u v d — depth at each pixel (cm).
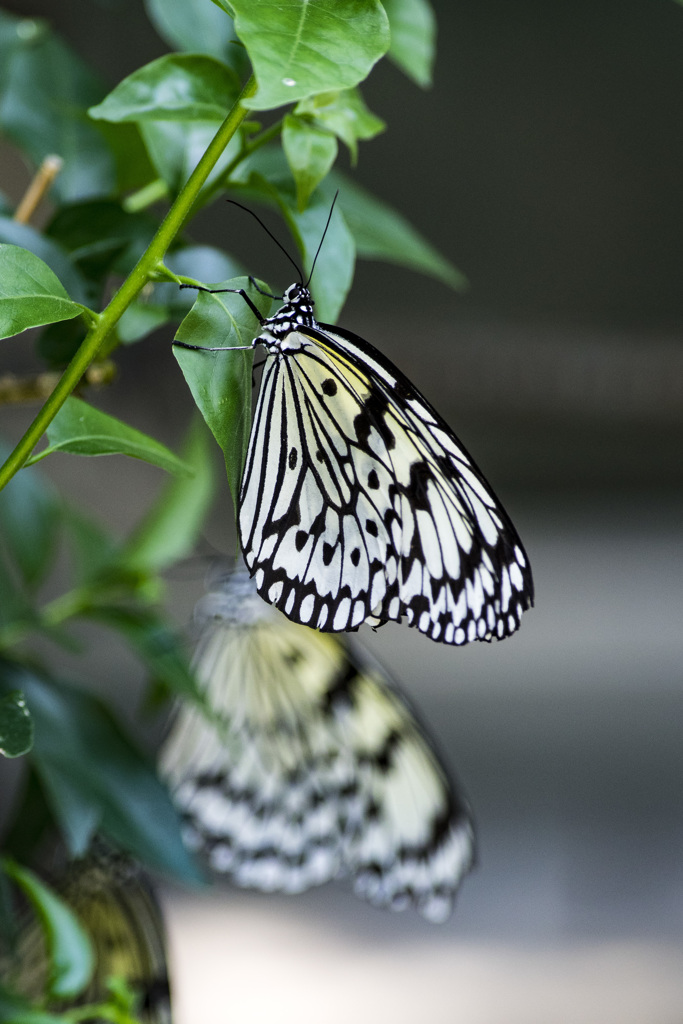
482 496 75
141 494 434
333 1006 231
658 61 564
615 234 602
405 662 453
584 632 486
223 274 74
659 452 638
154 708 83
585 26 555
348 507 73
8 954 77
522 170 582
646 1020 226
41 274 68
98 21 338
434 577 74
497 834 307
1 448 78
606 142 581
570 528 604
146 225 74
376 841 89
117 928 81
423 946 256
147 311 73
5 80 78
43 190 77
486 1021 225
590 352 611
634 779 341
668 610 511
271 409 73
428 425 74
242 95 68
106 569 80
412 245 77
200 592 306
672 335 620
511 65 559
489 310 607
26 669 77
